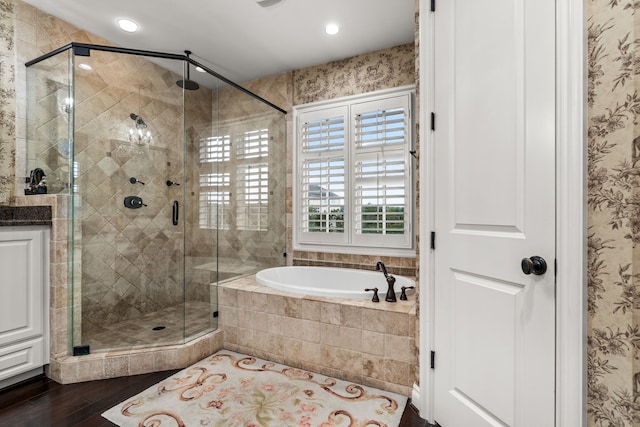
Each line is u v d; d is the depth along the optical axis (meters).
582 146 0.94
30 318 1.89
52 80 2.28
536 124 1.08
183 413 1.61
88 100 2.51
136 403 1.70
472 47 1.33
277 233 3.38
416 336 1.69
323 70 3.18
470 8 1.34
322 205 3.16
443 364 1.50
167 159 2.99
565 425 0.98
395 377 1.83
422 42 1.58
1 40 2.17
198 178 3.11
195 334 2.36
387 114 2.86
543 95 1.05
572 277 0.96
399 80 2.83
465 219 1.37
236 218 3.22
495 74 1.23
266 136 3.34
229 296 2.41
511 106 1.17
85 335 2.39
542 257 1.05
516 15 1.15
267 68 3.28
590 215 0.93
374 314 1.89
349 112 3.05
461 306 1.40
